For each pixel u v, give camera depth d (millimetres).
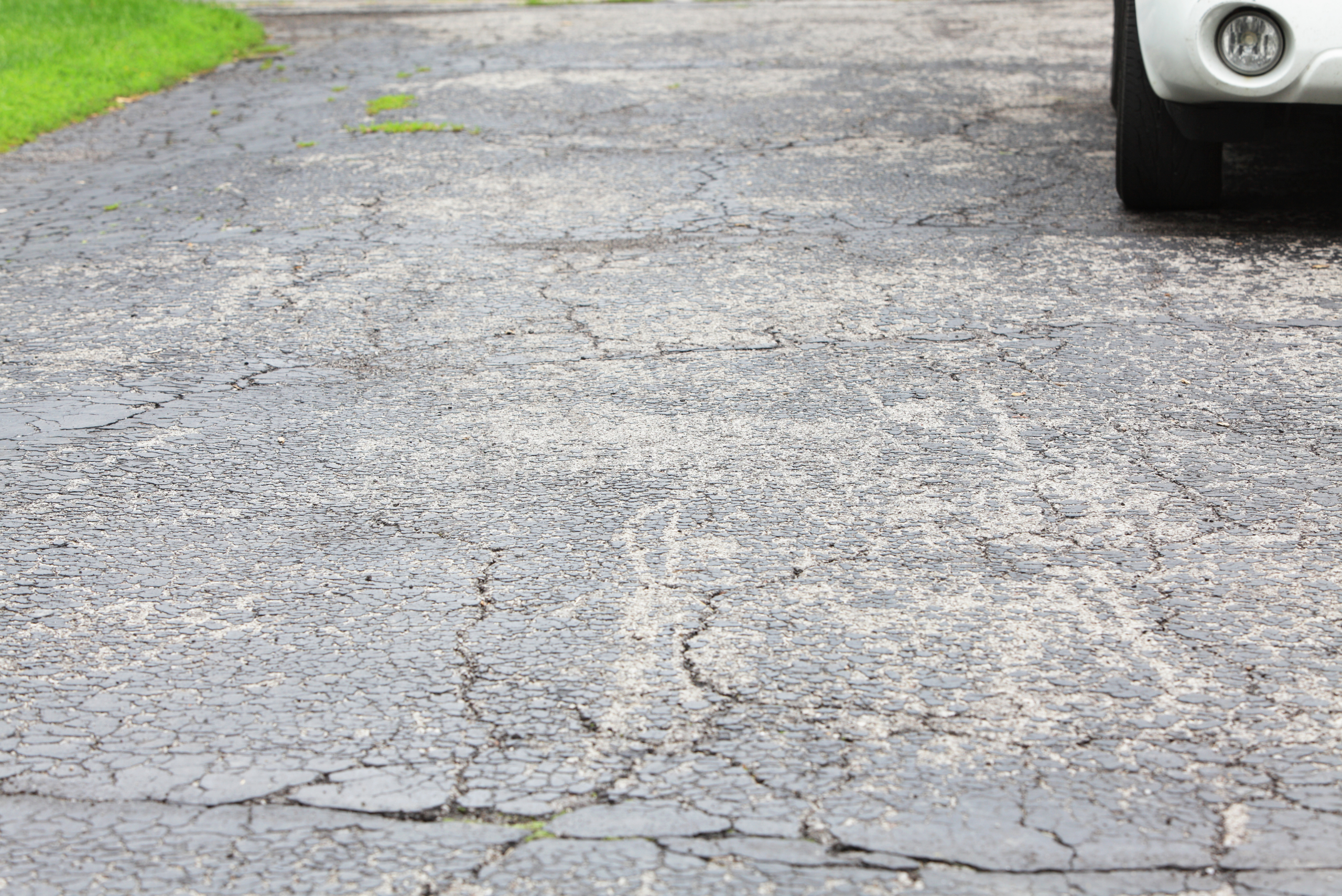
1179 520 3027
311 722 2373
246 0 14000
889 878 1962
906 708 2365
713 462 3412
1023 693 2400
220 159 7234
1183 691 2393
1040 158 6609
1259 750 2227
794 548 2955
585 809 2129
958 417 3645
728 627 2641
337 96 8844
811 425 3625
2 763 2279
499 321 4551
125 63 9945
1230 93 4793
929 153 6773
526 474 3375
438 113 8156
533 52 10219
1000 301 4586
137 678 2527
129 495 3330
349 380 4074
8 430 3752
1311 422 3533
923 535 2996
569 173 6605
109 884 1995
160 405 3916
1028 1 12234
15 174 7051
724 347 4238
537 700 2418
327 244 5562
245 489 3346
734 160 6754
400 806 2146
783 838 2049
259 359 4273
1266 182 6023
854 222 5617
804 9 12148
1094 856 1996
